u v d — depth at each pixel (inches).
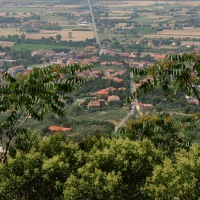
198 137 975.6
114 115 2979.8
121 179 577.9
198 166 561.6
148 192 571.8
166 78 699.4
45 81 599.2
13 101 605.9
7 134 633.0
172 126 756.0
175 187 533.0
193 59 676.1
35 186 604.7
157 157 649.6
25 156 613.6
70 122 2413.9
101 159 615.2
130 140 682.2
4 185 577.3
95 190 553.9
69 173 595.2
